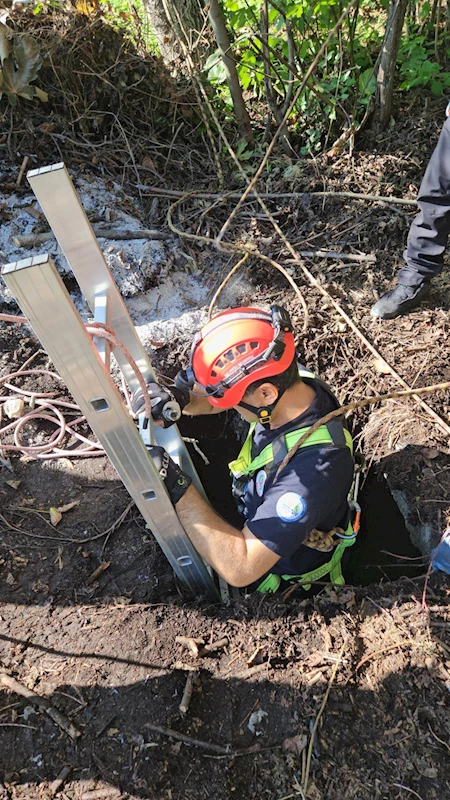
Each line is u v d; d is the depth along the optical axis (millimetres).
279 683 1689
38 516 2242
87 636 1842
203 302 3080
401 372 2619
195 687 1697
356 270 3088
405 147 3656
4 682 1729
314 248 3215
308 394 1675
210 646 1787
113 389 1306
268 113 3803
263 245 3223
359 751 1570
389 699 1656
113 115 3645
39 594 1978
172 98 3738
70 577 2027
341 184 3455
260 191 3494
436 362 2629
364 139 3742
